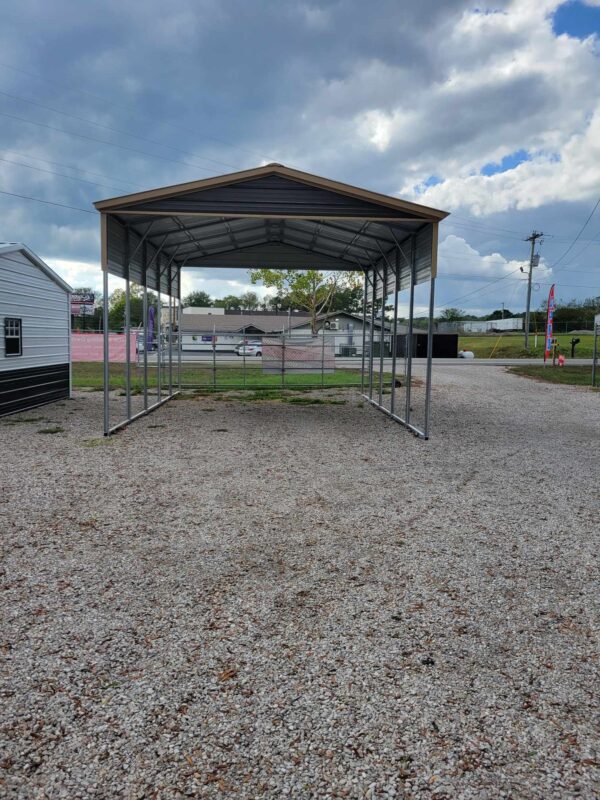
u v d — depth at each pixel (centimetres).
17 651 266
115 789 187
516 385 1736
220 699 233
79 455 691
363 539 418
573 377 2012
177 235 1063
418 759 202
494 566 371
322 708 229
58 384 1239
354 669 255
